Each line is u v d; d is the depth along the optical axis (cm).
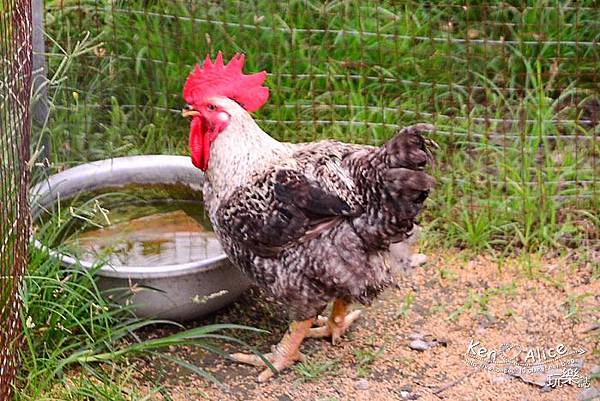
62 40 682
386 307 569
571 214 627
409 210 466
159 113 690
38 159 610
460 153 657
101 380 479
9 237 453
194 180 602
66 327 498
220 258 520
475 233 616
